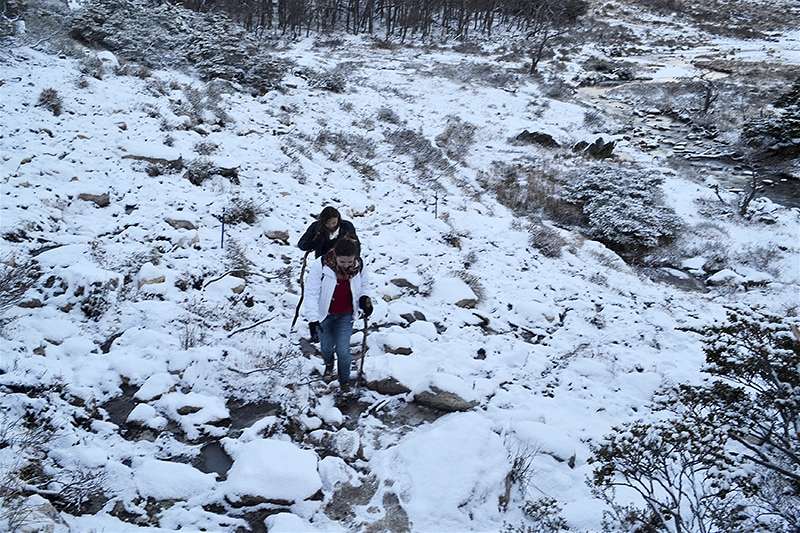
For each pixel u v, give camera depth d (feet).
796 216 58.85
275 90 62.08
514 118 82.48
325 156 46.55
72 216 26.48
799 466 15.39
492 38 143.13
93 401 16.70
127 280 22.79
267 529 13.78
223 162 35.27
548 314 29.45
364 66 100.22
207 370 18.63
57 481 13.34
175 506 14.02
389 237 34.35
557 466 17.99
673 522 15.14
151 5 71.56
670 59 133.08
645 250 49.83
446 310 27.32
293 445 15.85
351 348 22.25
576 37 150.00
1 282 19.01
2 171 27.55
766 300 39.40
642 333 29.58
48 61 45.06
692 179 70.28
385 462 16.51
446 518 14.76
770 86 106.93
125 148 32.99
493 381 21.72
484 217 44.27
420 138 61.00
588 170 64.13
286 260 28.35
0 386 15.89
